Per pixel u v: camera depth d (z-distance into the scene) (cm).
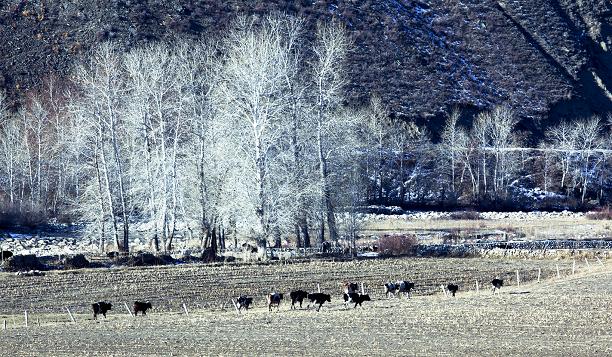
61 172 8562
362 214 6806
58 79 11194
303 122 6388
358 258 5969
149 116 6266
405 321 3912
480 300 4500
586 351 3169
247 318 4153
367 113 10631
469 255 6253
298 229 6341
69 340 3612
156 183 6297
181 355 3241
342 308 4453
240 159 5944
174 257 5853
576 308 4100
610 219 8912
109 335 3725
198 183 6222
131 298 4759
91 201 6875
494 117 12094
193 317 4250
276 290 5012
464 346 3303
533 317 3900
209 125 6188
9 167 8238
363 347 3325
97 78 6781
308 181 6088
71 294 4788
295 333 3684
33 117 9325
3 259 5456
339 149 6512
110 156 6831
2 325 4106
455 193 10456
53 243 6550
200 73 7650
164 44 11106
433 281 5341
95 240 6694
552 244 6481
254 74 6006
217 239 7056
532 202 10456
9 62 11825
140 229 7094
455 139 11569
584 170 11250
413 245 6272
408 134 11906
